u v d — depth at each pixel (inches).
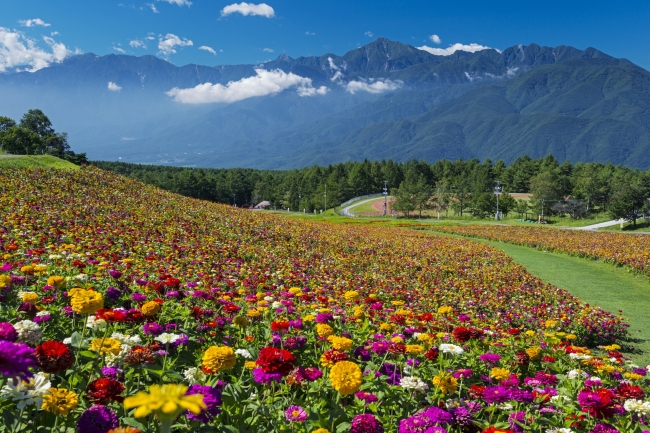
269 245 853.8
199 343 194.1
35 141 3348.9
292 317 272.8
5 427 95.9
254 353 169.8
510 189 5846.5
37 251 342.6
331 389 152.7
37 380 99.5
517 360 248.7
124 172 6451.8
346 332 234.1
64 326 183.0
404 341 239.8
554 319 494.9
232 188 6097.4
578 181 4461.1
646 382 283.7
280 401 144.0
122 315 152.6
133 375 139.0
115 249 487.5
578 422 169.0
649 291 842.2
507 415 169.2
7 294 211.3
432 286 653.9
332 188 5255.9
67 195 983.6
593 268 1106.7
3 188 915.4
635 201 3154.5
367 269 778.2
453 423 143.5
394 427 141.4
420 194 4313.5
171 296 244.7
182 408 50.7
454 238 1740.9
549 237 1796.3
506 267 997.8
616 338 513.0
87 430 95.7
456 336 213.0
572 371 227.9
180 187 5206.7
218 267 522.3
